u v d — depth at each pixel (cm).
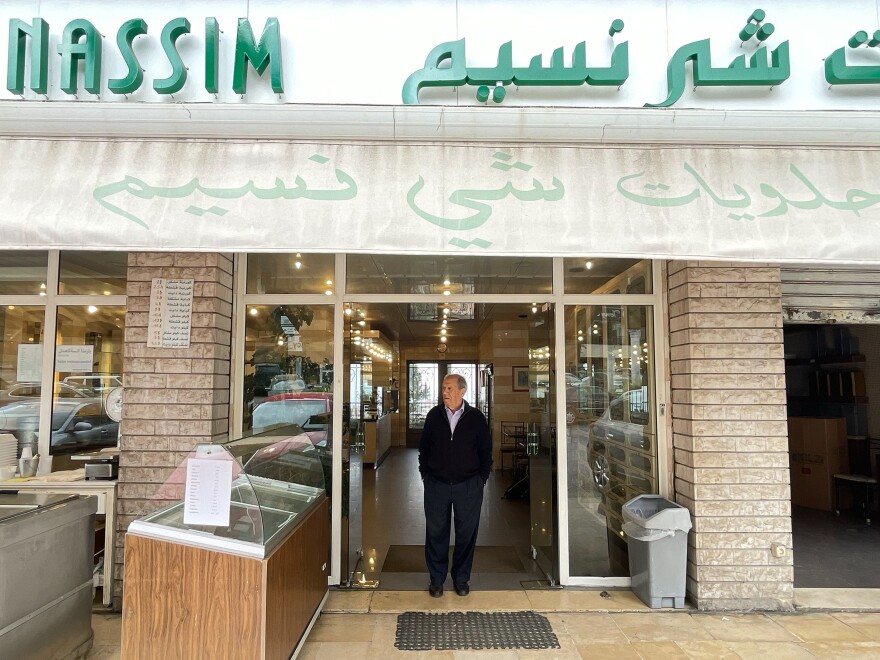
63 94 336
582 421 448
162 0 343
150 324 404
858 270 470
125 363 405
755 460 392
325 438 446
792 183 317
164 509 288
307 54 345
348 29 347
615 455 450
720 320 400
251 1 345
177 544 271
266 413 448
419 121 317
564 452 444
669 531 387
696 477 391
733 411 395
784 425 394
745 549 387
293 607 304
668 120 318
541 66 335
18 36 326
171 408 401
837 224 307
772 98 343
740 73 334
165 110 311
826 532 578
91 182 307
